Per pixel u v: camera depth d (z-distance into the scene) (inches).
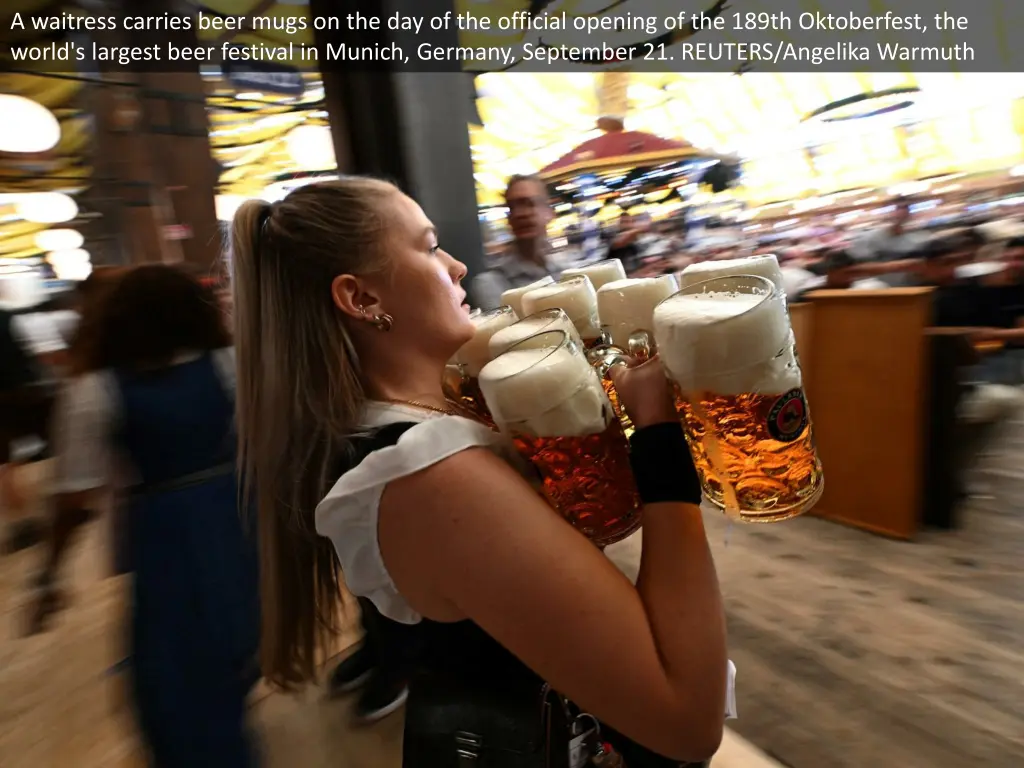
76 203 133.8
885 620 71.0
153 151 120.6
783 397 20.5
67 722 75.7
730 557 87.9
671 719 19.4
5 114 108.9
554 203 162.7
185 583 52.5
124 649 56.0
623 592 20.0
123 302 50.8
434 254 27.2
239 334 28.2
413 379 26.3
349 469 23.5
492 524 19.9
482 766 24.2
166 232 125.4
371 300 25.4
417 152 98.5
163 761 53.6
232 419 54.9
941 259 119.5
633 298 27.8
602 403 22.6
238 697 55.8
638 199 167.2
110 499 54.3
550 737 24.8
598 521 23.4
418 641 25.7
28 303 167.2
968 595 73.0
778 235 166.4
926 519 86.9
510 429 22.0
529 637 19.6
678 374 20.3
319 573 30.0
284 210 26.6
